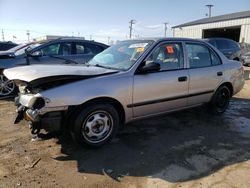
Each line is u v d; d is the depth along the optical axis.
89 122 3.77
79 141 3.74
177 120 5.28
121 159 3.63
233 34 32.03
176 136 4.47
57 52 7.41
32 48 7.17
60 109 3.49
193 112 5.81
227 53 13.73
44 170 3.31
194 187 3.00
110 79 3.84
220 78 5.36
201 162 3.58
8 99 6.74
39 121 3.44
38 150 3.83
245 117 5.62
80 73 3.71
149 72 4.21
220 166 3.48
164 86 4.38
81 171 3.31
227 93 5.70
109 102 3.93
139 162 3.56
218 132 4.70
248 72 10.98
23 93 3.85
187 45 4.89
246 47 18.14
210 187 3.00
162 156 3.74
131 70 4.07
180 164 3.52
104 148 3.94
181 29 32.38
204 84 5.06
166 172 3.31
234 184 3.06
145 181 3.12
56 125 3.51
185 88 4.72
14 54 6.96
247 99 7.39
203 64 5.14
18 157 3.61
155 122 5.12
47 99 3.41
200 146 4.09
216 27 27.53
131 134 4.50
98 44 8.12
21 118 3.77
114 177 3.19
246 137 4.51
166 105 4.52
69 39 7.67
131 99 4.04
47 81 3.50
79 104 3.56
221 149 4.00
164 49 4.52
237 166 3.48
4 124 4.82
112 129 3.98
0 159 3.54
